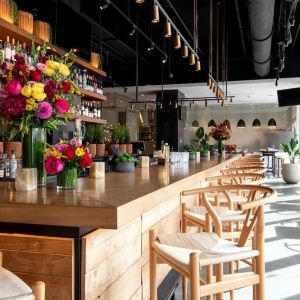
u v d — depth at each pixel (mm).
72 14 5660
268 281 3354
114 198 1612
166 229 3133
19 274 1555
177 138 13055
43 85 1880
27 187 1848
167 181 2406
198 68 5969
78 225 1407
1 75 1940
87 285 1571
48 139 4785
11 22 4199
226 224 3695
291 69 10523
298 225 5660
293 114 16938
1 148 3941
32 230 1548
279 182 12023
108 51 10000
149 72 11758
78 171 1987
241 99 15953
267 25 6203
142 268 2441
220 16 7770
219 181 3605
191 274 1623
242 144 19219
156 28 8633
